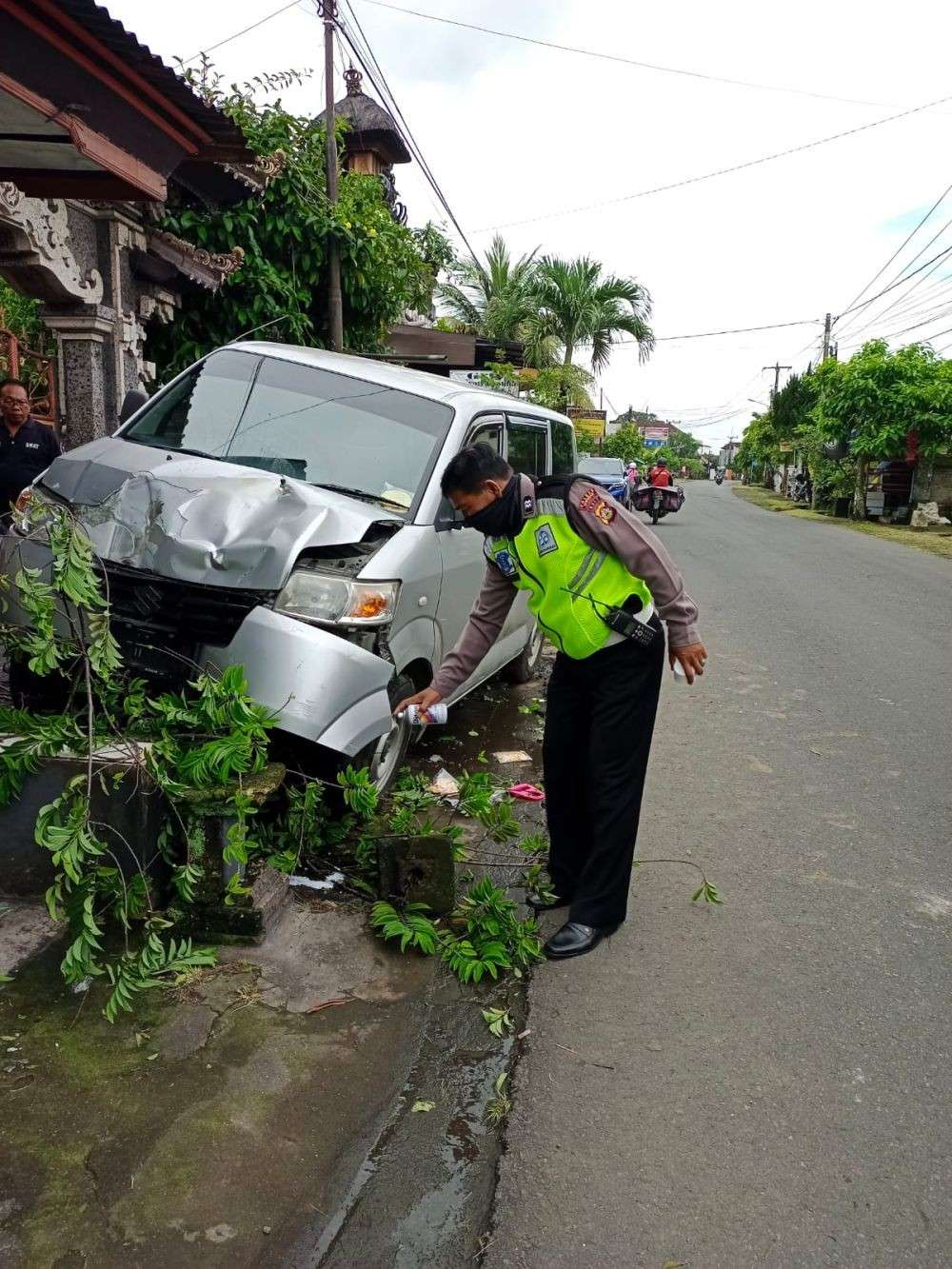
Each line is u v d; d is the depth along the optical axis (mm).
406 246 11539
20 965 2820
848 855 3994
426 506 4145
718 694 6559
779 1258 2000
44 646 2943
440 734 5473
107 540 3445
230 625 3365
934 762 5207
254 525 3463
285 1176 2164
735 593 10992
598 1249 2014
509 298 24359
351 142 17766
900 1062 2650
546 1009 2867
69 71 3779
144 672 3398
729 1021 2830
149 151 4492
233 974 2895
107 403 7445
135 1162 2160
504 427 5176
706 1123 2396
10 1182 2076
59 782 2967
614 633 3057
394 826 3459
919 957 3205
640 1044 2709
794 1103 2475
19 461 5848
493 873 3754
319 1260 1955
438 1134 2338
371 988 2902
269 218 9594
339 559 3648
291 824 3467
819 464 28641
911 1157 2297
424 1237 2031
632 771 3148
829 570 13305
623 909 3250
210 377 4664
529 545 3014
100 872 2748
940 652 7906
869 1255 2014
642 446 46719
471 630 3314
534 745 5379
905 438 22594
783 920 3439
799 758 5246
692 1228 2072
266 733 3268
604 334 25359
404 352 14109
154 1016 2680
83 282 6906
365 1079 2514
